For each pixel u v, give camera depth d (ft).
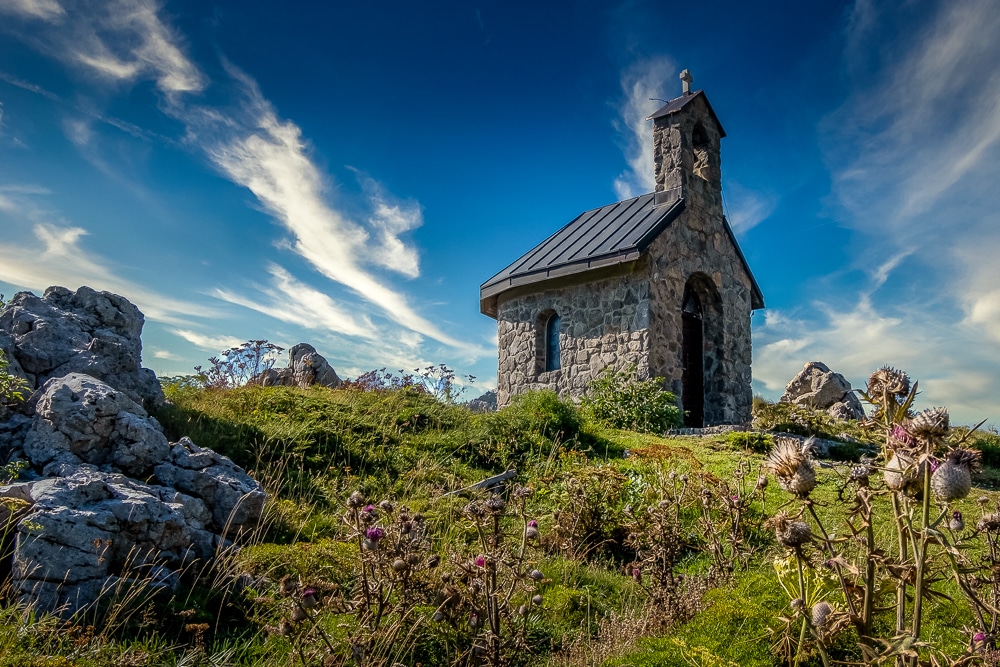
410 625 13.82
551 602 16.60
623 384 48.80
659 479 25.59
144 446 19.34
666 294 51.70
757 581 13.99
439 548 19.51
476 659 13.38
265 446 26.66
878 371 8.70
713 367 56.75
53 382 20.17
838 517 22.72
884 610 9.18
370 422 32.48
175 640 13.58
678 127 55.72
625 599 17.66
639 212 57.21
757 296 64.90
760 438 37.86
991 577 10.46
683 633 12.52
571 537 21.27
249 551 16.93
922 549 7.84
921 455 7.82
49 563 13.96
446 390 42.93
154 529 15.94
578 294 54.34
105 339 27.09
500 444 32.07
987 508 11.90
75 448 18.85
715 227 58.54
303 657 12.10
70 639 12.40
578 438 35.86
